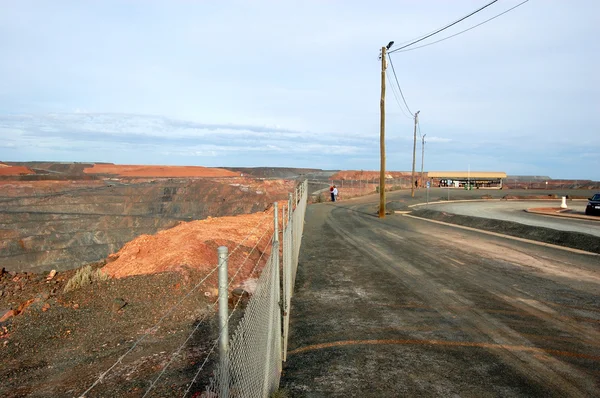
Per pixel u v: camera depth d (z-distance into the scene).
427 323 8.00
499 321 8.05
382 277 11.73
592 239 15.45
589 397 5.16
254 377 3.64
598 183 84.19
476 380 5.65
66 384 5.35
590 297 9.52
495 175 78.81
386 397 5.21
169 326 7.41
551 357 6.39
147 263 10.73
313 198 51.81
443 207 38.00
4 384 5.38
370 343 7.03
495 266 12.84
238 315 7.70
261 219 19.75
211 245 11.57
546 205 41.69
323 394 5.29
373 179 97.50
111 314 7.82
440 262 13.59
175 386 5.15
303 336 7.40
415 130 51.09
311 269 12.86
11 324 7.38
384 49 27.75
